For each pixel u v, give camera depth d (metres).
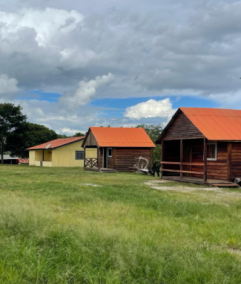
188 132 19.50
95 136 31.78
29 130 53.56
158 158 44.66
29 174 25.36
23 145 51.41
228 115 20.20
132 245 5.40
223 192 15.12
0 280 4.11
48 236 5.78
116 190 14.57
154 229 7.42
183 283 4.43
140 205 10.83
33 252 5.06
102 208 9.98
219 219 8.91
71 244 5.45
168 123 21.14
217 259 5.28
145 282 4.39
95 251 5.19
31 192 13.43
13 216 6.99
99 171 30.56
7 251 5.08
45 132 58.59
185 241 6.45
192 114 19.56
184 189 16.27
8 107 48.38
